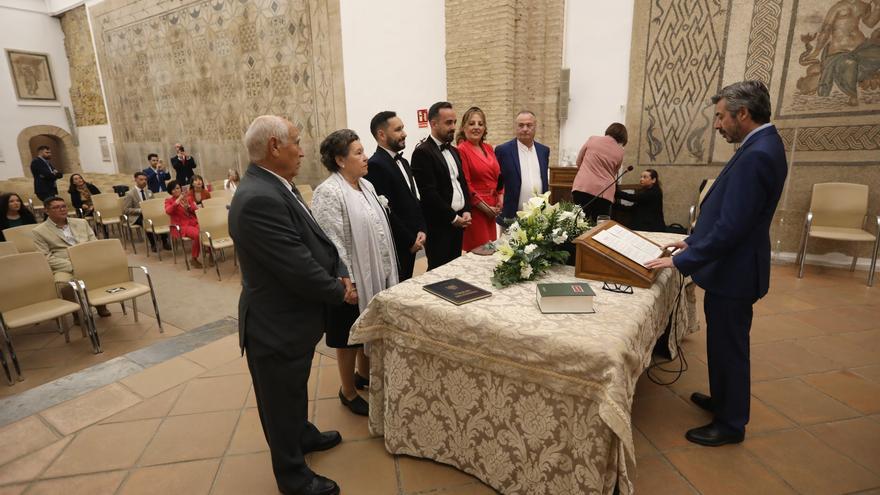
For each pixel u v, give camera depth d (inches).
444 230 125.4
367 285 90.3
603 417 55.1
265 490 77.8
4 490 79.7
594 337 60.9
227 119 390.6
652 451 84.0
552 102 229.5
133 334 156.2
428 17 243.4
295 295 67.6
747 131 75.5
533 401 66.2
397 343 77.4
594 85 221.5
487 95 225.8
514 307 71.8
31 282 139.3
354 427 93.3
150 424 96.6
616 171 159.6
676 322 113.9
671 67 201.6
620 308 70.8
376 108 281.1
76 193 296.8
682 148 206.2
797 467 79.2
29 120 516.1
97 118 528.1
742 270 76.9
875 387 102.1
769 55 182.1
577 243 83.7
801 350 119.3
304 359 69.9
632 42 208.1
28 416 100.5
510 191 147.6
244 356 125.5
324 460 83.7
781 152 72.6
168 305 182.1
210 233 220.4
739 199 72.1
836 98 174.1
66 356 141.8
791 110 182.9
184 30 395.5
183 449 88.5
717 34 189.8
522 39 221.9
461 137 143.3
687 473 78.5
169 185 282.8
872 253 169.8
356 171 89.4
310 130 328.8
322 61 303.9
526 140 146.0
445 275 89.0
